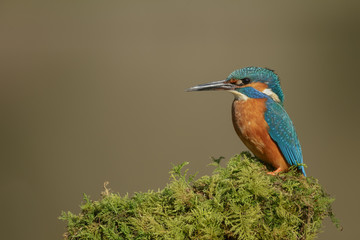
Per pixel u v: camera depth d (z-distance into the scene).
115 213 4.65
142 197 4.82
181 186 4.70
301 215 4.75
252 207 4.50
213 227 4.42
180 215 4.55
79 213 4.84
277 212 4.61
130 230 4.50
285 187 4.97
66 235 4.67
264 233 4.49
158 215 4.59
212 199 4.61
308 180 5.27
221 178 4.96
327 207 4.97
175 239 4.37
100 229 4.56
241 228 4.36
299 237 4.68
